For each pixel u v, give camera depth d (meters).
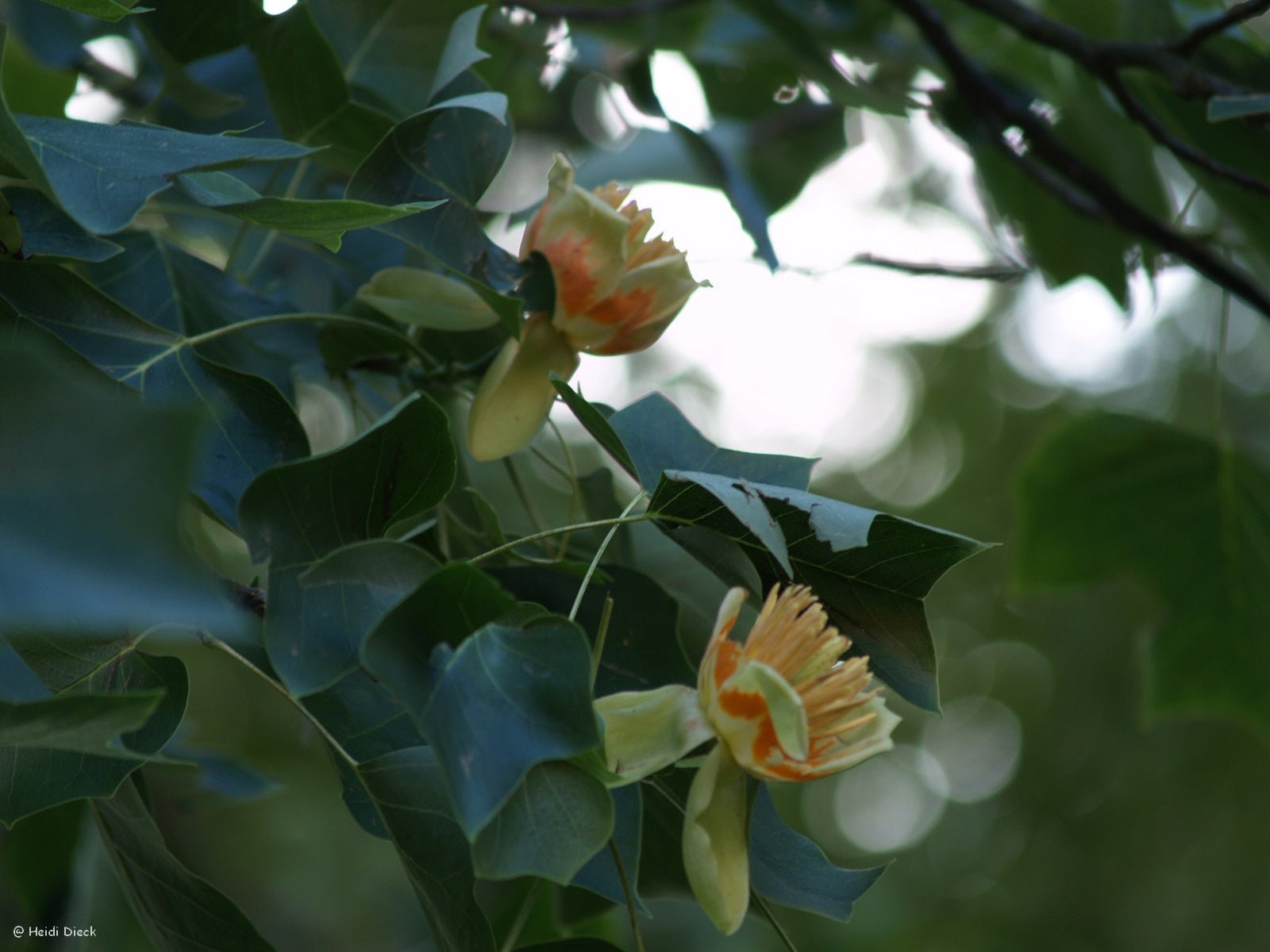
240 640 1.46
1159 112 1.91
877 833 7.79
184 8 1.60
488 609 1.42
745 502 1.46
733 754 1.45
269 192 1.62
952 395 8.27
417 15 1.66
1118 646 7.53
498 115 1.48
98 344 1.49
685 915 2.57
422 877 1.46
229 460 1.49
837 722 1.45
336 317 1.54
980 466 8.04
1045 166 2.12
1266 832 6.85
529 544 1.61
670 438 1.53
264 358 1.59
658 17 2.15
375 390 1.64
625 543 1.62
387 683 1.40
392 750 1.51
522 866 1.41
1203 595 2.51
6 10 1.66
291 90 1.59
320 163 1.64
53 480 1.27
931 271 2.16
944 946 6.95
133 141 1.44
